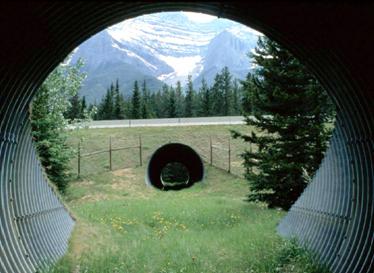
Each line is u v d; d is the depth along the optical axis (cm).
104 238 1678
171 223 2142
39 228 1264
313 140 2312
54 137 2650
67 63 2745
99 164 3731
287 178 2336
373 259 917
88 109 3127
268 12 891
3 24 810
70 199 3070
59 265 1205
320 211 1336
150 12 997
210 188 3353
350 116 1072
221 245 1522
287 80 2336
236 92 9619
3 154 1020
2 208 1004
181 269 1195
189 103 9931
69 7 849
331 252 1121
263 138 2419
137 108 8712
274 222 1961
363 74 924
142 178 3506
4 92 929
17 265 992
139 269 1212
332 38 901
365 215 998
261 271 1134
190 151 3712
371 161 994
